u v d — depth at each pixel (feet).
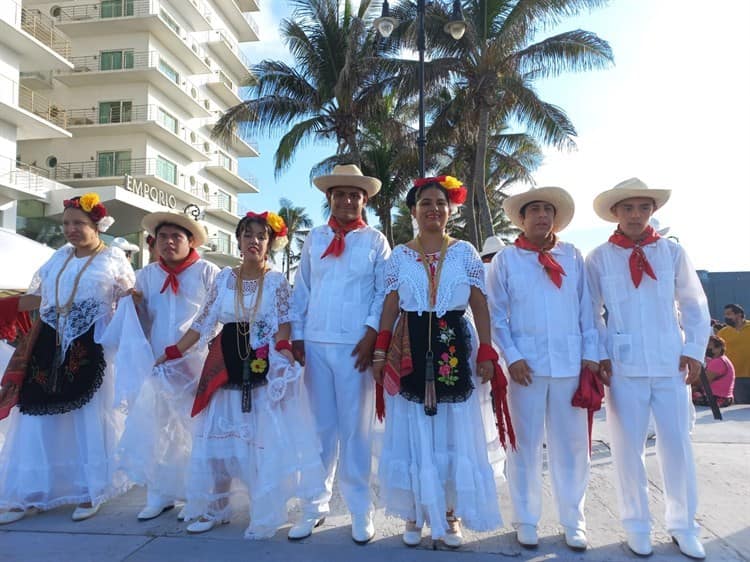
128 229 71.41
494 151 62.23
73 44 95.50
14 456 11.46
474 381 10.43
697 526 9.87
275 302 11.18
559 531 10.69
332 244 11.19
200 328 11.55
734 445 17.26
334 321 10.94
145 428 11.46
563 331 10.25
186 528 10.85
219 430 10.84
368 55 51.24
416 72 46.98
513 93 45.83
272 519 10.32
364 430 10.91
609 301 10.49
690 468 9.93
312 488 10.44
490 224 46.57
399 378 9.94
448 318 10.11
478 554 9.69
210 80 115.75
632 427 10.08
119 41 94.84
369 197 12.13
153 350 12.50
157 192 84.28
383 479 10.11
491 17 44.83
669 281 10.27
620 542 10.16
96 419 11.78
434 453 9.81
